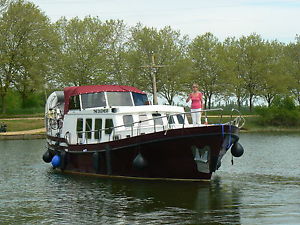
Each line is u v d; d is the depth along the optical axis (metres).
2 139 53.88
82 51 68.94
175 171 21.41
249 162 30.17
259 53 79.88
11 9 66.94
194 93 22.81
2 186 21.89
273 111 72.38
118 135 22.70
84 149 23.61
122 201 18.19
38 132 57.47
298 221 15.23
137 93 25.66
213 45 76.69
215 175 24.48
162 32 71.12
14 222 15.61
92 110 23.98
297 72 85.62
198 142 20.34
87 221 15.59
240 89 79.38
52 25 70.06
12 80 68.81
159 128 22.62
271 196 18.97
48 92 69.62
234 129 20.88
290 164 29.16
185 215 16.09
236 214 16.17
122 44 71.88
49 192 20.28
